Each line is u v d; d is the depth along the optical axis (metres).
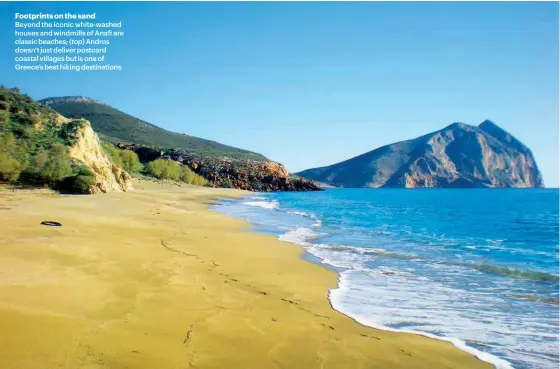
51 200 24.98
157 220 21.45
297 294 10.30
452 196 128.50
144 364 5.70
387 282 12.12
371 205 64.81
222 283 10.54
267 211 39.22
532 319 9.05
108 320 7.02
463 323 8.73
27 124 38.12
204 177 118.44
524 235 28.36
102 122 169.62
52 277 8.92
